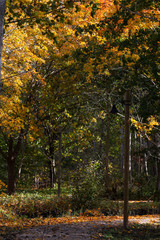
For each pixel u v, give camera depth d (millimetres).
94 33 9609
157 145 16484
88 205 14180
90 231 7832
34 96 17812
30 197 16281
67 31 9695
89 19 8539
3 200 14688
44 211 13344
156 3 7320
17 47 11938
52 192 22062
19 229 8609
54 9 6043
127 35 9406
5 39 11281
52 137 25391
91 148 28172
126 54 9305
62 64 14922
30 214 12672
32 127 15336
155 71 8469
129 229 8148
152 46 8141
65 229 8195
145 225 8758
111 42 8773
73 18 8438
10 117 13297
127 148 8273
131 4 7570
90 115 22375
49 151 26719
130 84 8578
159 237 7145
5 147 25406
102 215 12297
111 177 26156
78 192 14570
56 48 12203
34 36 11672
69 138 24328
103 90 18109
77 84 18062
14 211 12977
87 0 6617
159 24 8383
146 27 8273
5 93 13484
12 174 19984
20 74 12844
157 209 13203
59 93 18203
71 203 14156
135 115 15719
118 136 33719
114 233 7613
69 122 22859
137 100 15273
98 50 8961
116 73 10617
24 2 6020
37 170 28000
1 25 4695
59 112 20438
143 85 9875
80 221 10047
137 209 13688
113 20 8141
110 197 18578
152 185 22328
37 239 6805
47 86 17656
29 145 25797
